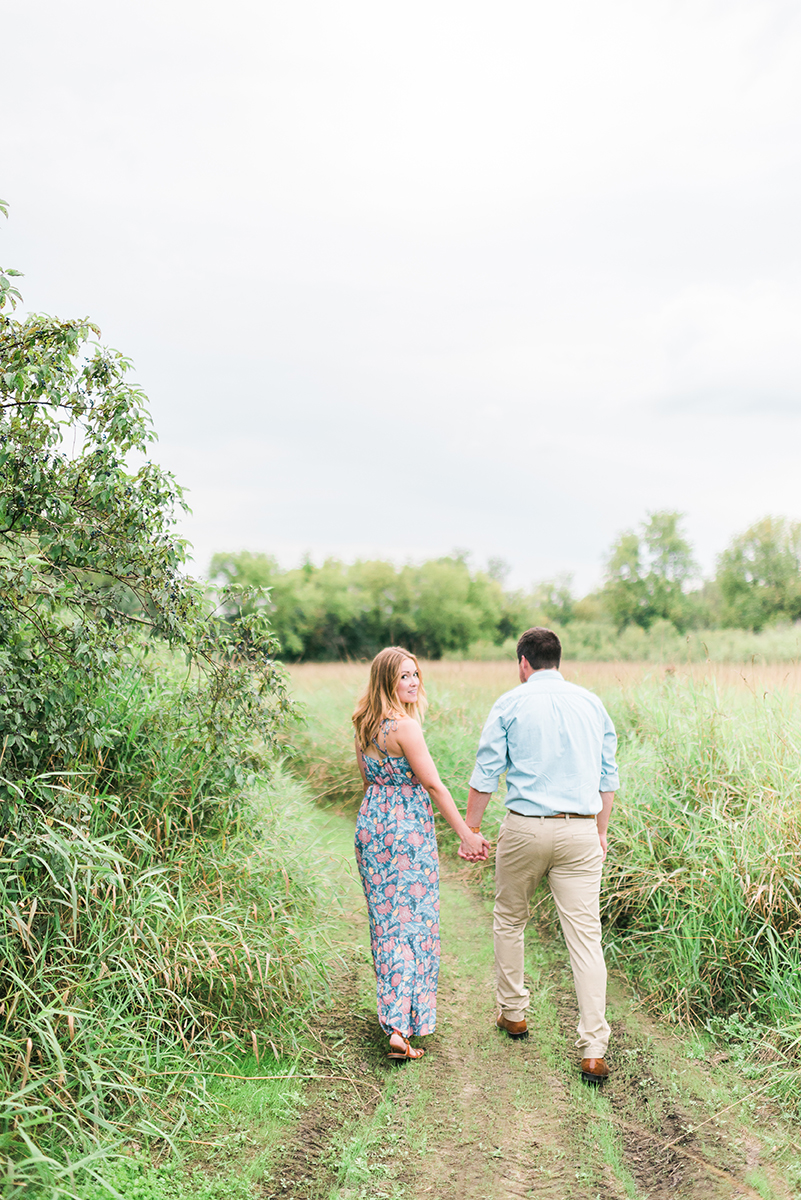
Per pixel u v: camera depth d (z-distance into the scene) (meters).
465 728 7.17
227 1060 2.73
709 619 35.50
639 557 38.97
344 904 4.43
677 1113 2.58
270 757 4.01
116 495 2.99
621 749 5.08
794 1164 2.30
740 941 3.21
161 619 3.28
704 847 3.64
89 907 2.69
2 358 2.81
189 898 3.06
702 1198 2.18
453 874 5.34
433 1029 3.04
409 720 3.06
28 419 2.93
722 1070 2.81
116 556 3.09
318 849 4.24
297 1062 2.82
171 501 3.24
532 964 3.85
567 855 2.88
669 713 4.91
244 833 3.54
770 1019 3.02
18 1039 2.25
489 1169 2.34
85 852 2.59
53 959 2.49
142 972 2.65
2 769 2.75
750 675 5.28
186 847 3.28
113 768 3.44
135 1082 2.35
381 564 48.94
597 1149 2.44
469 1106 2.66
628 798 4.21
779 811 3.52
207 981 2.90
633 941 3.74
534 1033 3.18
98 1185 2.04
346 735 7.57
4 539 2.99
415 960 3.02
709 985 3.26
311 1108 2.59
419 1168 2.34
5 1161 1.89
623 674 6.76
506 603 55.03
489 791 3.05
